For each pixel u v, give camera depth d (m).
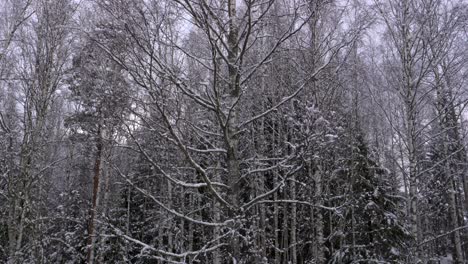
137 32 4.75
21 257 11.02
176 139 4.89
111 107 5.04
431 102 12.15
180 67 5.65
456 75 11.52
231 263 5.47
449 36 11.25
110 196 16.48
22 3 11.27
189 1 4.97
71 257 15.77
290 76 7.83
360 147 12.29
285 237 10.88
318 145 5.69
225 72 6.44
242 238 5.33
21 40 11.23
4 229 12.03
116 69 4.98
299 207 12.34
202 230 11.48
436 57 11.30
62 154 18.55
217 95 5.23
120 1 4.69
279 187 5.55
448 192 14.27
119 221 14.77
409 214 11.28
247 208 5.50
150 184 13.27
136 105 5.12
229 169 5.69
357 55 8.77
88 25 5.11
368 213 12.06
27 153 11.63
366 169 12.60
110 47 4.83
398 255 11.88
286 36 5.67
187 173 8.94
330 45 7.59
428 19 11.28
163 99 5.02
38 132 11.78
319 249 8.52
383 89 11.94
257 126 10.09
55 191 18.64
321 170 8.50
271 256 14.08
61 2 10.81
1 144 12.22
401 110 12.04
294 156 5.53
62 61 11.47
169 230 13.48
